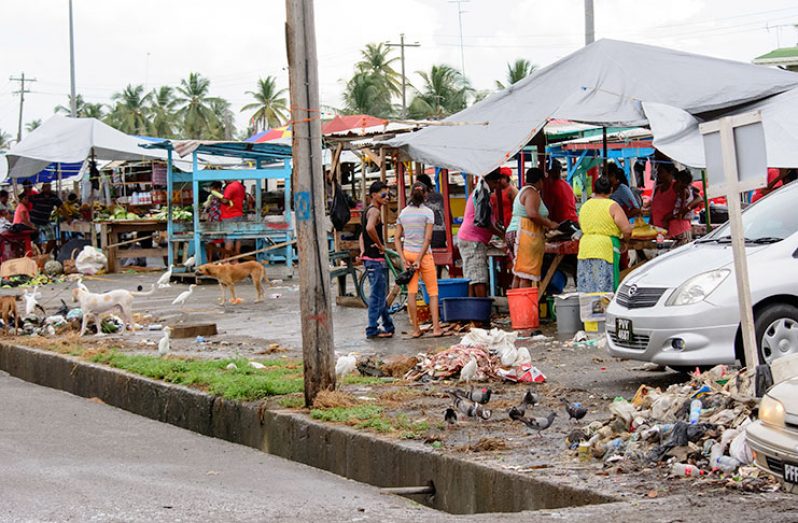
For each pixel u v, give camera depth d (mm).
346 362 10820
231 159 31672
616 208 13562
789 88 15203
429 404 9602
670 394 8133
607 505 5992
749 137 7992
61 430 10852
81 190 33312
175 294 22391
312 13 9836
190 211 26516
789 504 5742
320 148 9914
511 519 5895
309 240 9844
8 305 16844
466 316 14969
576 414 8094
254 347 14547
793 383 5930
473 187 19141
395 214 19547
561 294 15586
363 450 8422
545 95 15711
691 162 14016
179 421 11258
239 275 20188
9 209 33250
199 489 7863
